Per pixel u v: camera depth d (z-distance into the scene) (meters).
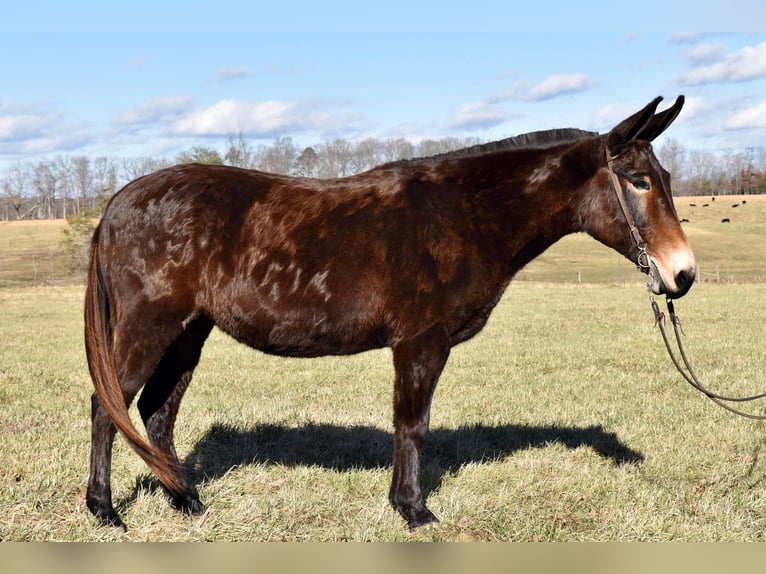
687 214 80.06
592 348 12.99
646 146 4.76
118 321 4.63
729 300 22.12
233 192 4.72
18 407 8.03
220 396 8.86
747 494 5.27
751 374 10.33
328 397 8.85
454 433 6.93
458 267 4.70
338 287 4.64
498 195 4.85
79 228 40.94
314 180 4.93
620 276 40.78
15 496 4.80
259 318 4.69
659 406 8.24
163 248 4.57
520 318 17.95
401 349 4.71
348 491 5.29
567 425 7.32
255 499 4.98
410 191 4.78
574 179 4.91
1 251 54.56
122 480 5.31
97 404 4.53
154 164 71.00
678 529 4.66
